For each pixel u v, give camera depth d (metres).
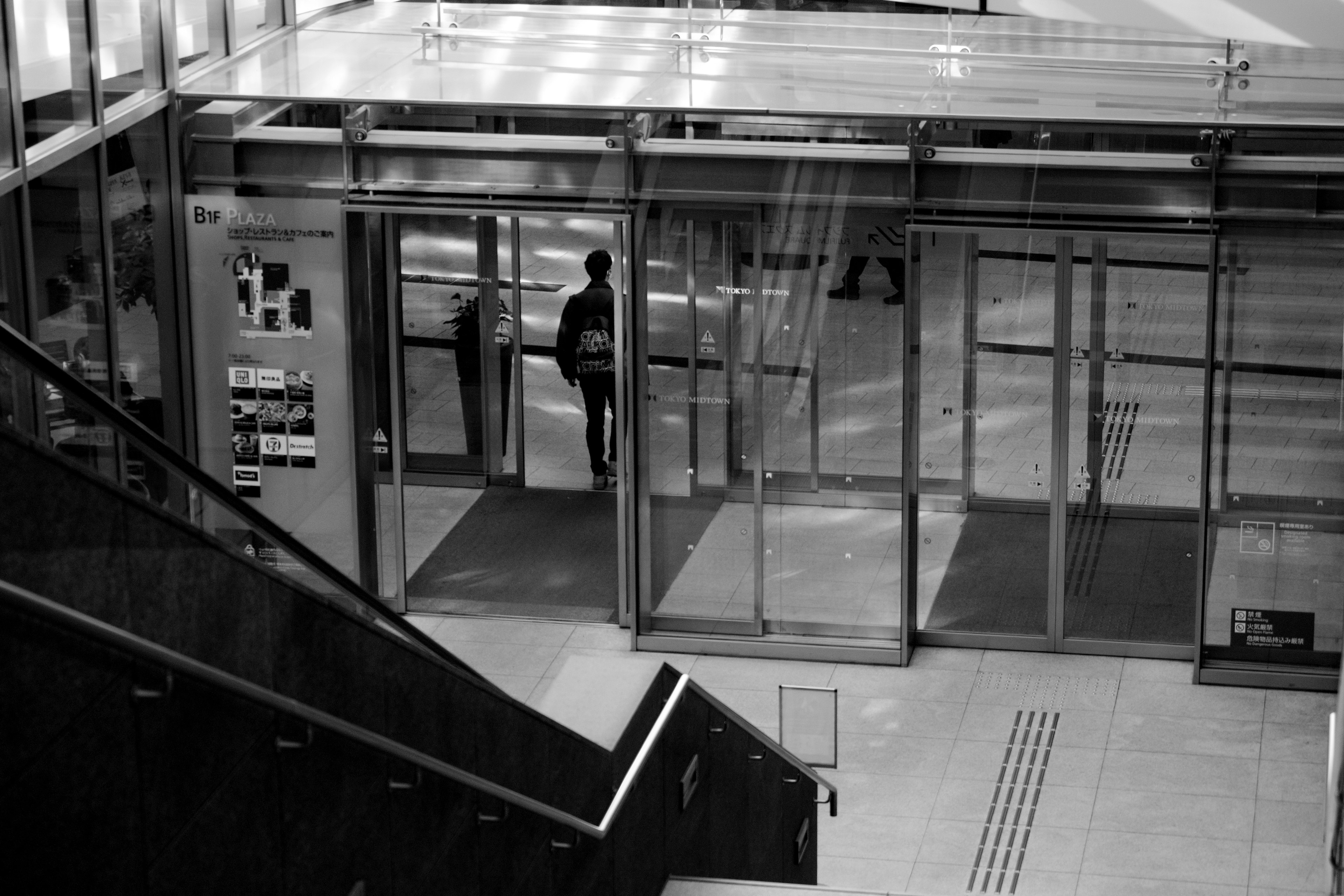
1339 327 12.27
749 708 12.77
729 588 13.59
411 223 15.09
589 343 15.33
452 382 15.51
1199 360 13.04
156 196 13.12
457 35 14.70
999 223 12.70
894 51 14.07
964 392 13.41
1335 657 12.80
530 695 12.98
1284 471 12.56
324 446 13.69
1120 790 11.58
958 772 11.88
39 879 3.65
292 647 4.96
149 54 12.96
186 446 13.77
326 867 4.95
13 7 10.61
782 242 12.91
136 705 3.96
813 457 13.26
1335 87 12.98
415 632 6.42
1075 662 13.35
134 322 12.80
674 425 13.34
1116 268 12.93
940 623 13.64
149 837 4.03
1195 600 13.36
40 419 10.96
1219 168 12.25
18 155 10.66
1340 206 12.12
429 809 5.72
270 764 4.59
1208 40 13.59
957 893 10.51
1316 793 11.44
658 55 14.28
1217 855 10.78
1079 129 12.39
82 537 4.04
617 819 7.57
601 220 13.07
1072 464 13.38
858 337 12.99
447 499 15.81
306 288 13.45
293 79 13.59
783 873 10.25
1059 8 9.45
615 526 15.32
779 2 14.41
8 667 3.54
